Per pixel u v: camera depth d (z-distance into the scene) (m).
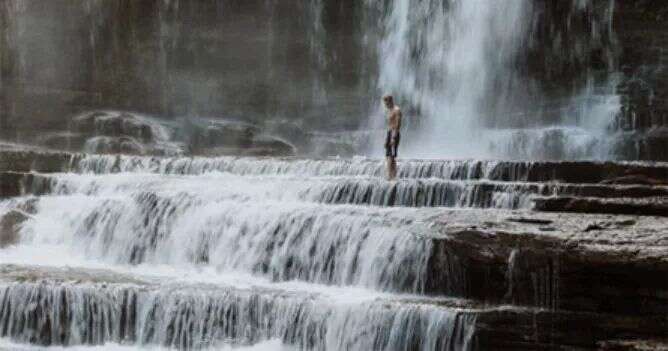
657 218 15.40
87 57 34.78
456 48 38.00
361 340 13.66
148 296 14.80
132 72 35.78
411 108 37.38
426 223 15.48
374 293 15.29
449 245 14.80
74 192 22.16
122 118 32.97
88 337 14.86
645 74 33.72
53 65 34.00
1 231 20.34
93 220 19.77
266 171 22.88
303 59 37.06
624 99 33.78
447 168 20.47
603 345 12.63
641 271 13.15
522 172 19.50
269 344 14.21
